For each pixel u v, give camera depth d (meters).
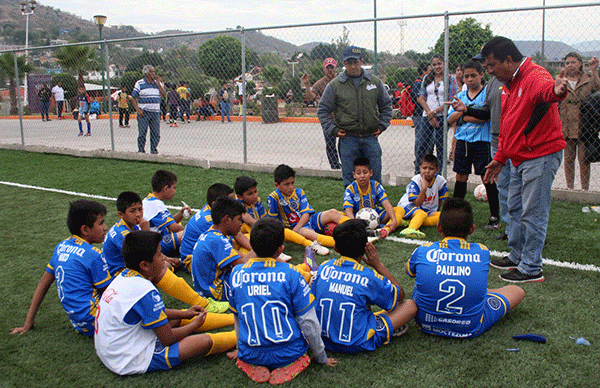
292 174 4.74
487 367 2.70
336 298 2.81
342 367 2.74
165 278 3.18
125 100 16.05
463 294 2.83
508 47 3.48
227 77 9.81
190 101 16.05
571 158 6.07
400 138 11.73
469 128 5.06
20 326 3.34
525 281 3.77
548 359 2.75
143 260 2.77
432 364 2.74
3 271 4.31
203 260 3.46
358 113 5.31
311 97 7.96
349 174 5.54
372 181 5.09
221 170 8.30
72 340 3.15
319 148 10.80
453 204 2.98
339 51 7.77
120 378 2.72
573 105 5.86
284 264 2.70
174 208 6.19
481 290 2.86
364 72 5.29
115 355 2.68
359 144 5.46
